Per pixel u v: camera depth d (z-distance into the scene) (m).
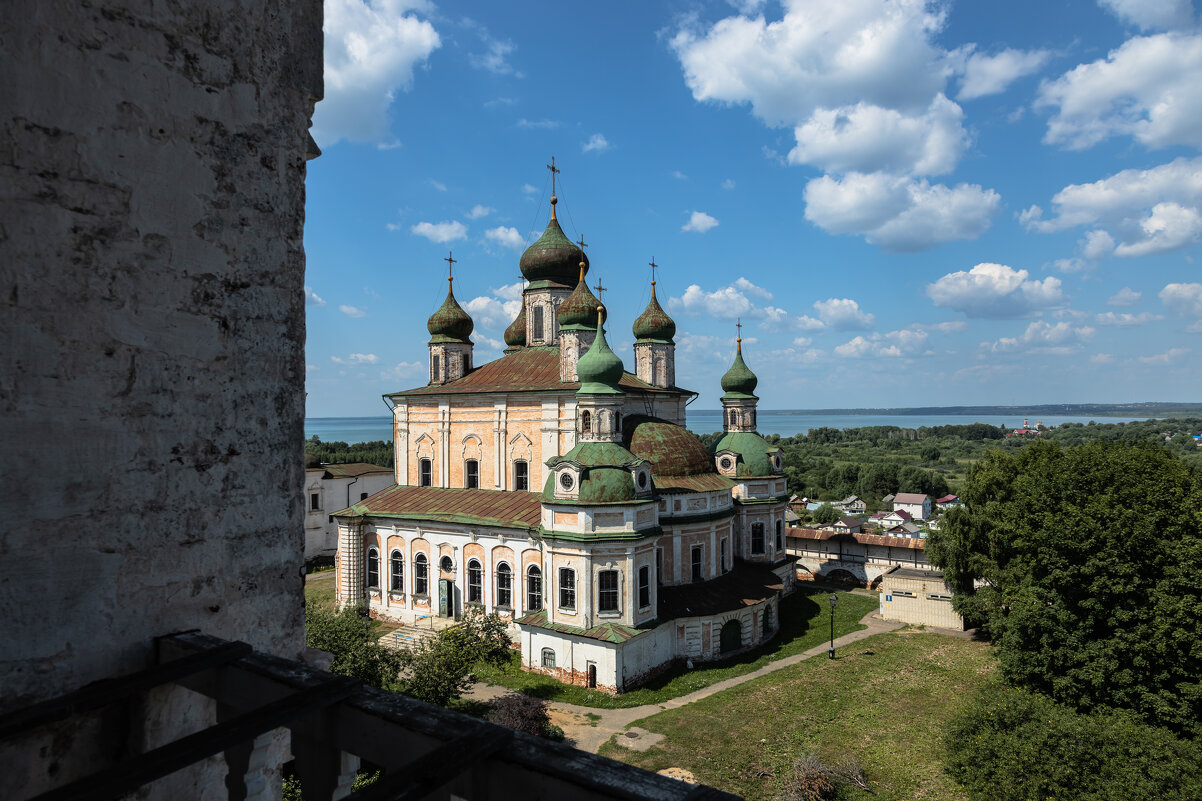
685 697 35.00
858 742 29.98
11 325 5.37
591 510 36.16
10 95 5.37
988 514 45.50
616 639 34.72
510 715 28.88
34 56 5.51
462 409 48.75
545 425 44.09
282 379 7.55
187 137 6.61
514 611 41.81
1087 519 31.05
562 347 44.72
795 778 25.95
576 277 52.62
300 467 7.79
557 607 37.03
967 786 25.27
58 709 5.20
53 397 5.61
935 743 29.78
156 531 6.32
